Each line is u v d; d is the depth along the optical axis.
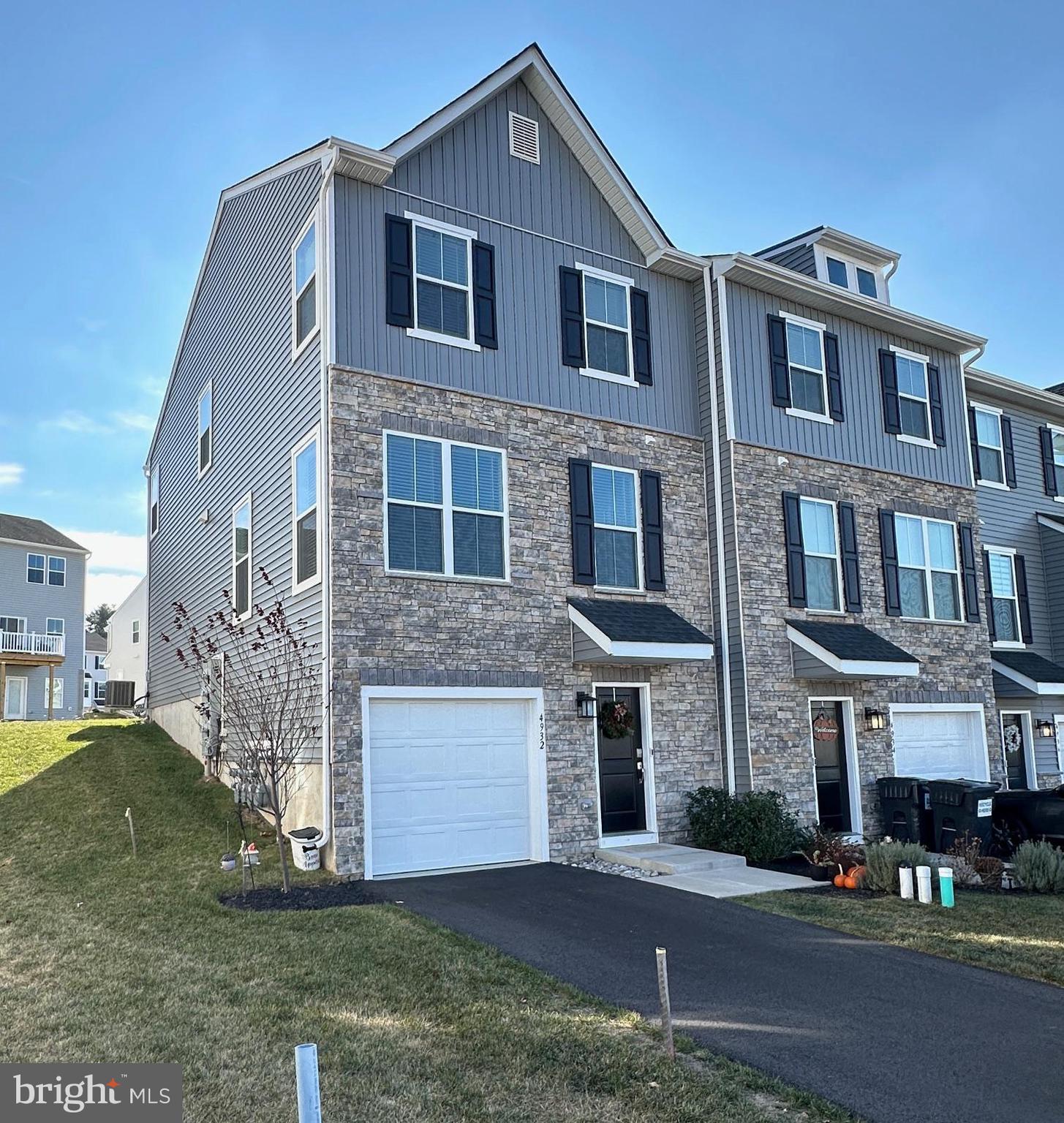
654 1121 4.80
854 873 10.84
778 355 15.52
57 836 12.09
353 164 11.92
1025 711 19.53
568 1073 5.34
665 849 12.82
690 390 15.13
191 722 17.84
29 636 33.25
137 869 10.70
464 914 9.10
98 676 53.03
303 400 12.42
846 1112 4.96
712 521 14.77
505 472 12.79
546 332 13.59
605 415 13.97
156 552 22.94
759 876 11.56
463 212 13.06
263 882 10.27
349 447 11.53
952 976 7.44
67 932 8.30
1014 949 8.14
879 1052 5.79
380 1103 4.90
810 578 15.27
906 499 16.98
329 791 10.86
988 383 19.91
